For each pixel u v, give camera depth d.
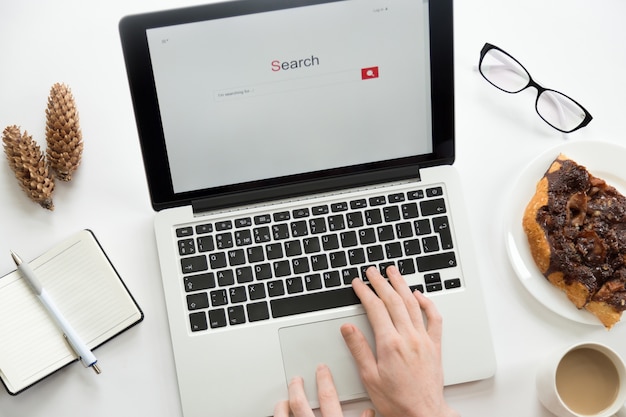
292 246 0.66
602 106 0.76
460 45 0.77
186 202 0.66
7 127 0.67
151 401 0.67
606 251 0.66
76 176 0.71
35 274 0.66
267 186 0.67
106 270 0.67
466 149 0.74
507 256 0.71
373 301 0.64
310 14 0.61
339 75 0.63
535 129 0.75
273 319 0.65
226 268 0.66
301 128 0.65
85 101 0.72
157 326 0.68
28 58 0.73
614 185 0.71
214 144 0.65
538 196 0.68
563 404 0.61
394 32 0.62
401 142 0.67
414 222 0.67
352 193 0.67
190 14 0.60
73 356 0.66
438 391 0.62
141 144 0.63
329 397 0.63
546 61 0.77
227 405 0.64
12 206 0.70
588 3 0.78
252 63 0.62
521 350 0.69
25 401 0.66
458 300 0.66
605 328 0.69
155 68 0.61
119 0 0.74
